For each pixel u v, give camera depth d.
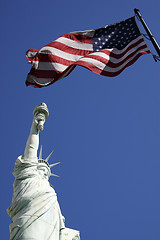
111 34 55.59
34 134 55.50
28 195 48.06
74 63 51.97
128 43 53.72
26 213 46.34
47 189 49.50
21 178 50.75
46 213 46.78
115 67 52.88
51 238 45.25
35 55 54.62
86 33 56.12
